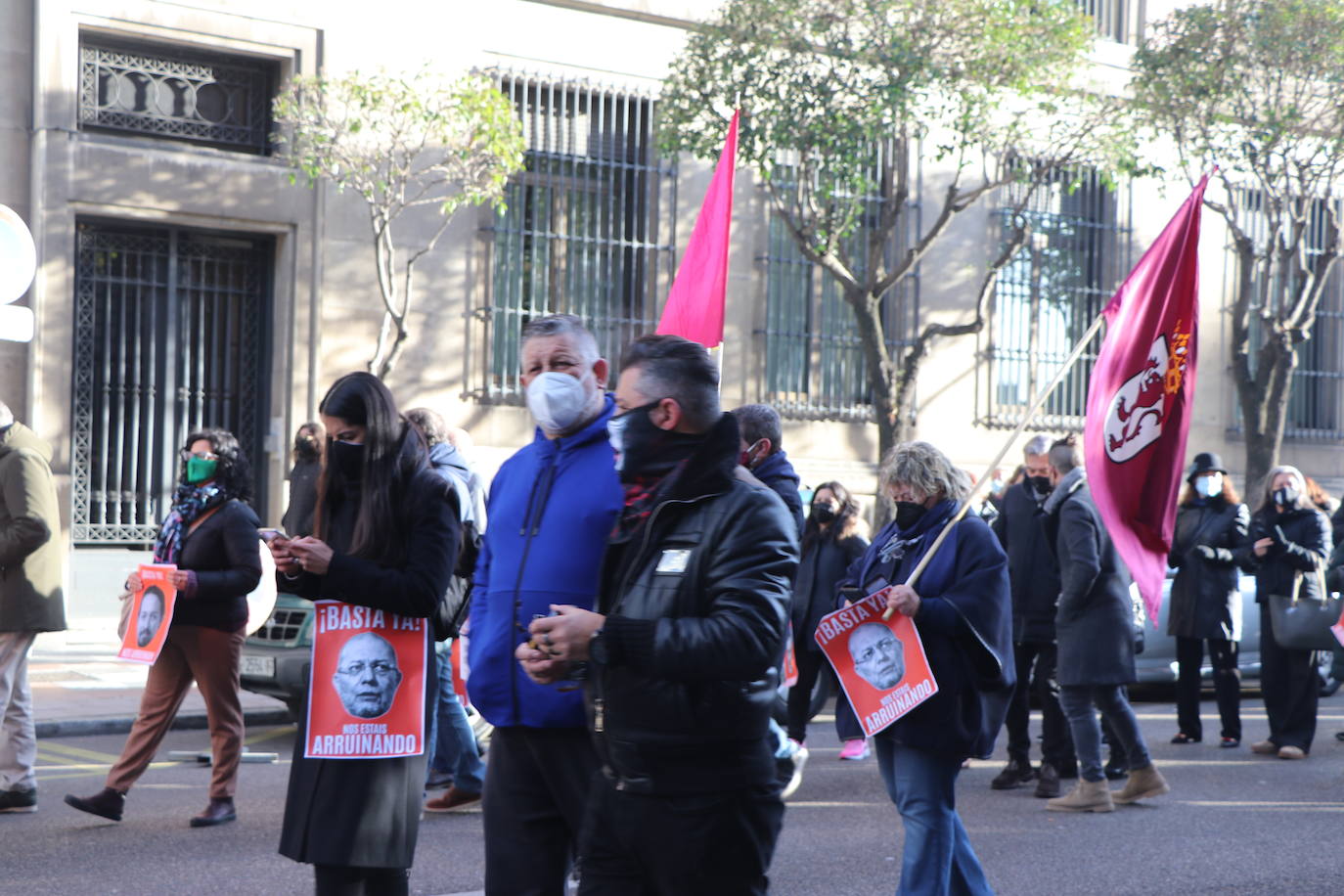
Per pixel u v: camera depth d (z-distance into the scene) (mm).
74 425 14617
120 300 14883
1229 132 17984
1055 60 15508
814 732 10453
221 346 15469
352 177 14422
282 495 15289
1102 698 7539
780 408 17906
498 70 16156
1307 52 17031
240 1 14984
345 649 4090
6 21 13984
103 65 14648
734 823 3059
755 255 17906
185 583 6426
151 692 6672
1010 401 19672
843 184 16328
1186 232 5879
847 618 4949
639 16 17062
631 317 17109
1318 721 11273
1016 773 8195
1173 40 18375
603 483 3756
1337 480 22266
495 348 16359
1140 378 5910
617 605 3148
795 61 15281
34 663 12195
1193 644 9719
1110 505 5875
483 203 16312
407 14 15812
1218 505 9734
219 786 6758
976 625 4887
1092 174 20250
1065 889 5855
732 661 2967
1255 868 6246
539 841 3789
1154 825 7137
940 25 15141
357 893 4090
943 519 5207
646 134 17250
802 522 5434
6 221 5738
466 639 4477
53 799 7352
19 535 6609
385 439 4141
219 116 15289
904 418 17578
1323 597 9328
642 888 3180
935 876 4777
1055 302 20078
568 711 3664
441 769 7387
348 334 15562
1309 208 20031
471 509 6902
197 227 15000
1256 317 21438
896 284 18828
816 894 5762
